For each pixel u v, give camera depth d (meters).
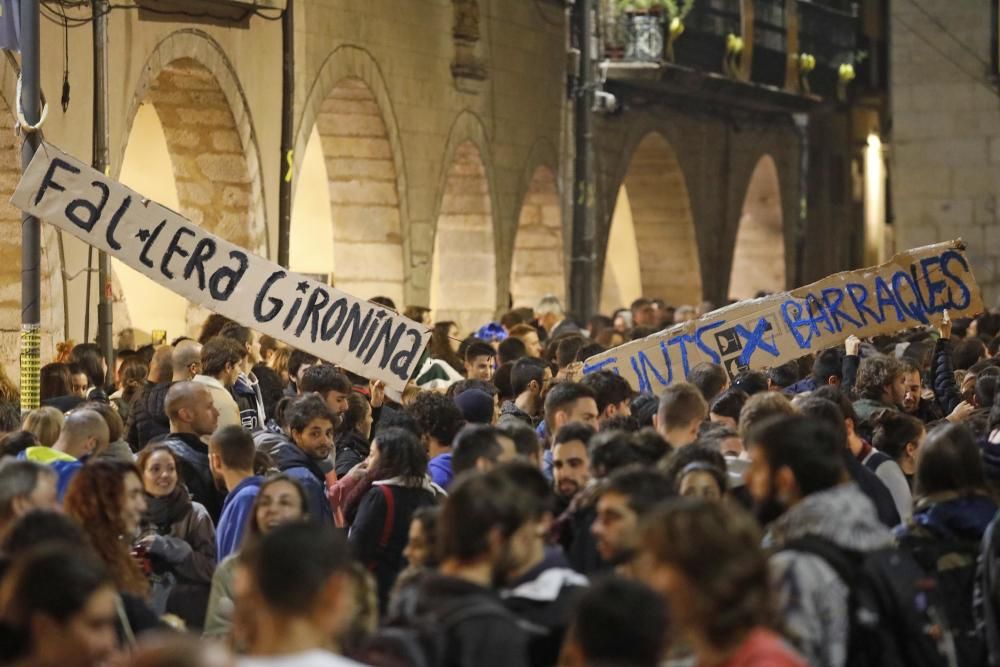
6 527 7.57
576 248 31.62
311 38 24.05
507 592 6.48
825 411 9.18
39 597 5.46
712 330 13.70
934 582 6.79
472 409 12.00
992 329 21.38
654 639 5.27
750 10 35.81
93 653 5.49
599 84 31.97
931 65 34.06
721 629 5.41
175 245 12.12
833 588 6.27
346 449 12.36
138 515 8.07
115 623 7.12
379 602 9.34
